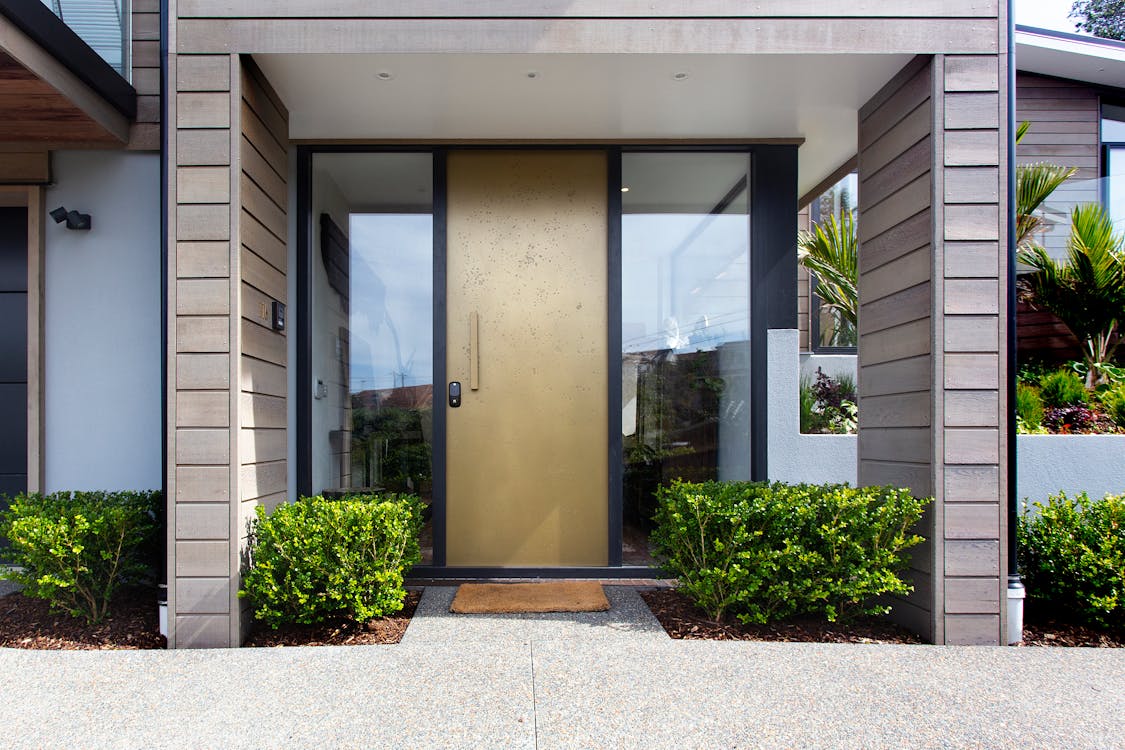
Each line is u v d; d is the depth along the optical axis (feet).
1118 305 16.48
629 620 9.96
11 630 9.44
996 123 9.27
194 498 8.96
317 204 12.72
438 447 12.21
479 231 12.52
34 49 9.16
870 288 10.84
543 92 10.55
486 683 7.68
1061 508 10.21
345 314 12.64
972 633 9.15
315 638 9.25
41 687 7.60
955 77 9.29
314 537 9.10
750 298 12.81
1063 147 23.26
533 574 12.18
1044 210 18.62
